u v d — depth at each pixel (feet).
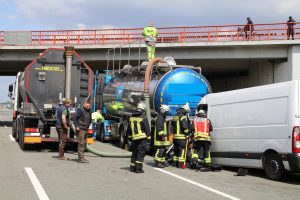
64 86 54.85
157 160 41.50
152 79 52.80
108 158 48.26
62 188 29.22
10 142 63.46
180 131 41.68
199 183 32.68
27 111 52.80
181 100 50.93
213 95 43.50
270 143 35.27
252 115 37.70
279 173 34.45
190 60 110.32
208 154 40.91
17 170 36.86
